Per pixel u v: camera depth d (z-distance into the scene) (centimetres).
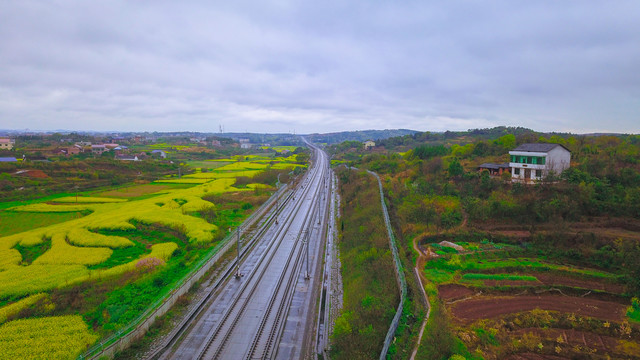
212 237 4888
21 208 6372
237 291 3488
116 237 4762
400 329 2461
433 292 2972
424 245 4022
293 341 2769
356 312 2891
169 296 3106
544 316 2647
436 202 4950
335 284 3841
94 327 2780
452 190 5291
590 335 2477
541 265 3459
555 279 3241
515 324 2592
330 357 2505
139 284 3419
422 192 5569
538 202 4309
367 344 2394
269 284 3712
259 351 2562
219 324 2845
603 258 3425
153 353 2491
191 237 4819
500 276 3278
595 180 4469
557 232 3769
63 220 5669
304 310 3256
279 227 5919
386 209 5200
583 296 2994
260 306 3231
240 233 5209
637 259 3031
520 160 5334
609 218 4022
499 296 2995
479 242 4041
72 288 3281
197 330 2814
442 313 2642
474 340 2373
